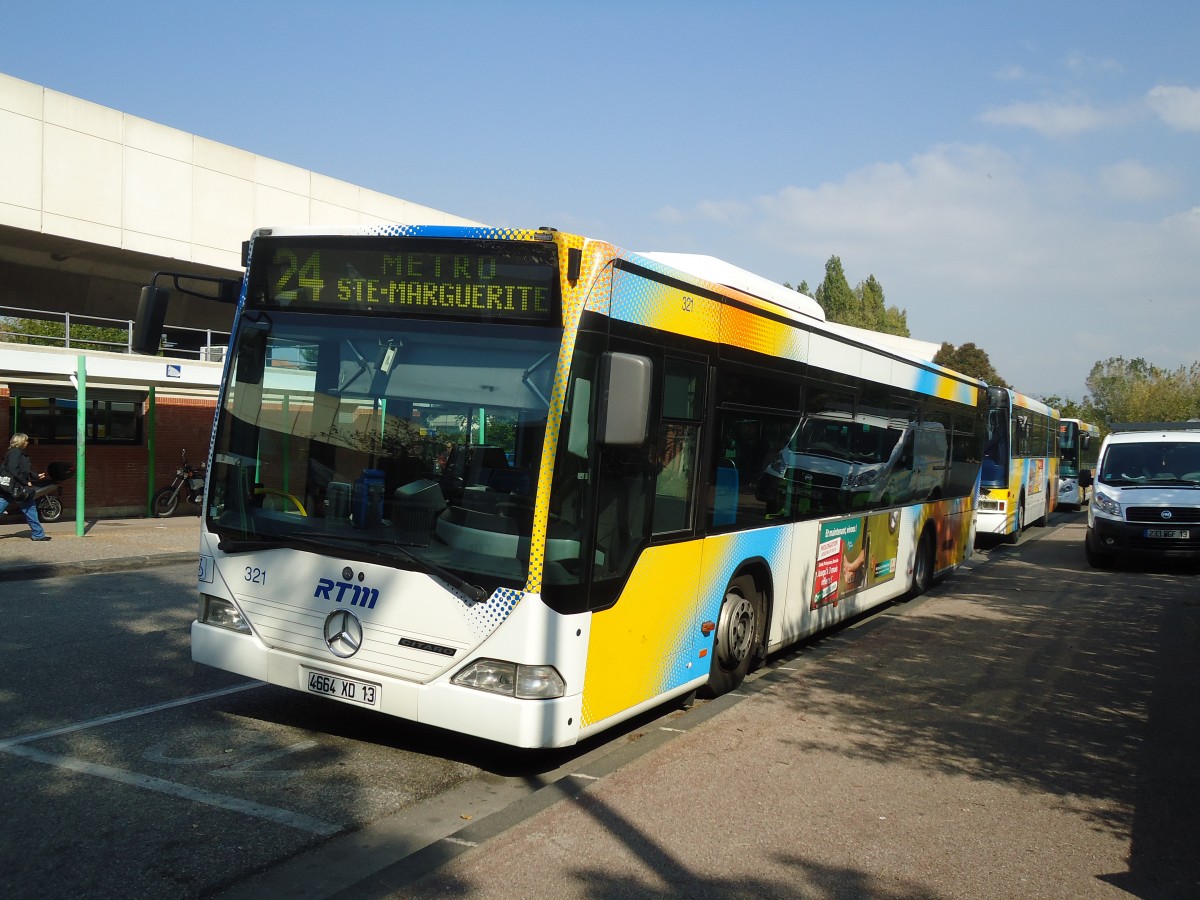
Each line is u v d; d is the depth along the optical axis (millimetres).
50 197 22922
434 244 5633
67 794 5289
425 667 5414
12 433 20422
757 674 8750
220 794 5383
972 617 11734
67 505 21391
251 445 6125
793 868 4594
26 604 11172
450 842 4746
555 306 5363
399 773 5844
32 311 19922
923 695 7922
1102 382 76688
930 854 4828
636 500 5938
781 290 8586
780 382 8062
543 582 5199
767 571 7953
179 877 4355
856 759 6215
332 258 5949
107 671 7973
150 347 6316
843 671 8672
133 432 22766
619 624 5793
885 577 11289
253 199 27344
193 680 7730
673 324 6289
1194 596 13984
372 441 5727
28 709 6859
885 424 11016
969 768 6156
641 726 6898
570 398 5316
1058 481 34031
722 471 7078
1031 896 4410
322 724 6707
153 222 25031
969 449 15359
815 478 8945
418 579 5445
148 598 11781
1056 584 15156
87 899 4117
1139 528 16656
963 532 15195
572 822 5004
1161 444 18422
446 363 5566
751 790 5578
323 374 5918
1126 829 5238
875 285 102438
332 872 4469
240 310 6262
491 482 5355
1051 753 6523
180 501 23562
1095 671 8984
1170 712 7633
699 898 4242
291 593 5855
